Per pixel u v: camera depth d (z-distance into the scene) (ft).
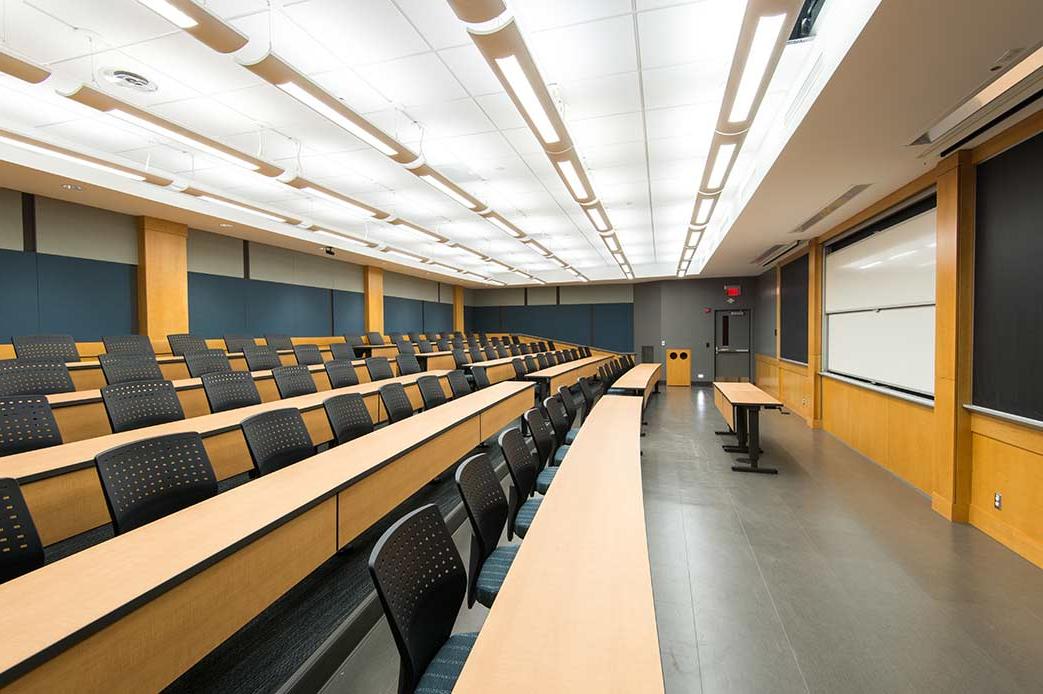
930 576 8.71
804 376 24.16
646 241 33.91
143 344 18.03
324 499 6.19
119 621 3.64
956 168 11.00
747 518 11.46
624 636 3.43
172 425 9.50
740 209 17.47
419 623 4.05
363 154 17.61
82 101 11.21
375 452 8.23
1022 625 7.27
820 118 9.58
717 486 13.84
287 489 6.31
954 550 9.71
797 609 7.72
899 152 11.21
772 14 7.44
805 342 23.99
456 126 15.11
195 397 13.30
